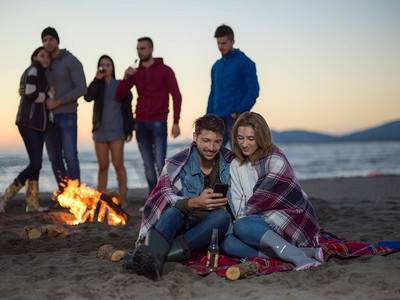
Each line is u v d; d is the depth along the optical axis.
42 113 6.34
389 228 5.07
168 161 3.69
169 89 6.80
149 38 6.68
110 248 3.82
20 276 3.30
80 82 6.61
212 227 3.42
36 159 6.44
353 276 3.06
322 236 4.07
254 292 2.84
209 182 3.68
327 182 12.13
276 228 3.56
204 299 2.75
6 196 6.57
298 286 2.95
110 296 2.83
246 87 6.41
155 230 3.18
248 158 3.68
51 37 6.41
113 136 6.98
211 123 3.39
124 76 6.69
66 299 2.77
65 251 4.17
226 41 6.29
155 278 3.07
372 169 27.25
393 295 2.67
